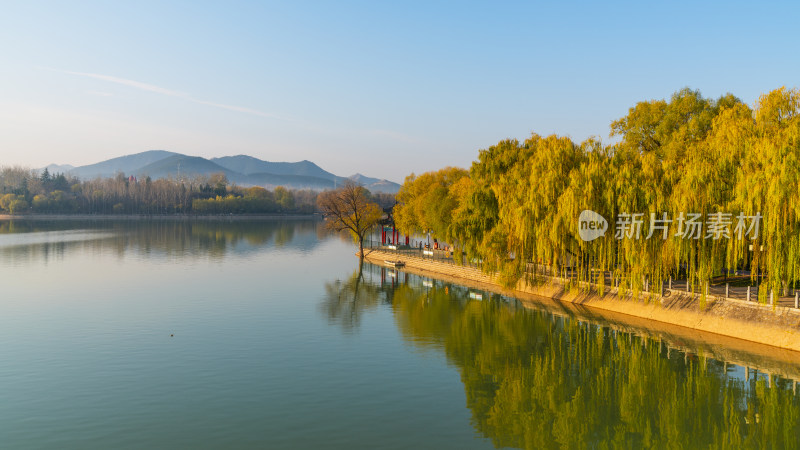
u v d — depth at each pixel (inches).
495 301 2659.9
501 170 2906.0
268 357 1728.6
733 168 1787.6
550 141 2464.3
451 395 1417.3
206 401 1349.7
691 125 2256.4
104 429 1182.3
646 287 2162.9
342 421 1241.4
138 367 1609.3
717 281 2182.6
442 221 3388.3
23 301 2573.8
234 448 1100.5
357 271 3821.4
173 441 1127.6
